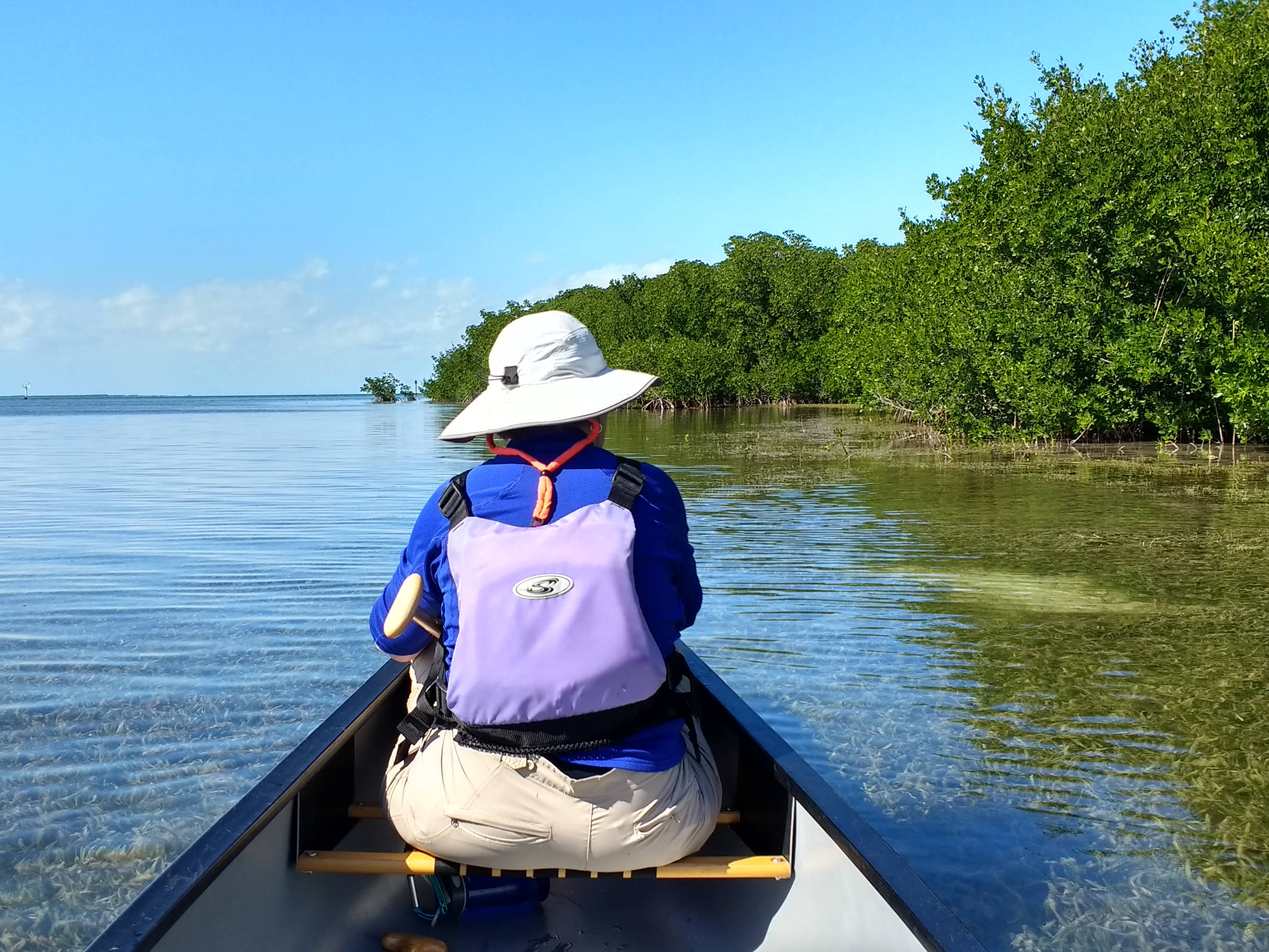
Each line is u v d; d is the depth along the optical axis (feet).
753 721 8.13
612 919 7.44
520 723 6.15
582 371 6.97
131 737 13.05
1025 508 32.55
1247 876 9.48
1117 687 14.65
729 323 148.36
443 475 48.37
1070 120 51.47
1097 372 51.55
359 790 8.55
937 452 55.62
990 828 10.46
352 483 44.47
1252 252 43.06
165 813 10.96
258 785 6.63
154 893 5.24
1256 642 16.76
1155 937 8.56
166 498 38.34
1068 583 21.30
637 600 6.22
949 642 17.07
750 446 63.52
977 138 55.83
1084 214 49.19
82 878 9.66
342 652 16.81
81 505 36.19
